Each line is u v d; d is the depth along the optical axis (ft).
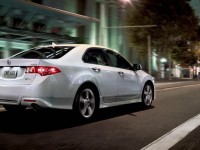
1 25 73.00
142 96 27.22
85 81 19.94
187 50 178.29
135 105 29.43
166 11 130.41
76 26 102.83
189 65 192.03
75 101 19.48
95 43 122.83
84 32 114.21
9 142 14.78
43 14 81.76
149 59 129.90
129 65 25.88
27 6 74.49
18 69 18.60
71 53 20.35
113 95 22.81
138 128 18.49
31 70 18.04
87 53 21.57
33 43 83.76
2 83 18.75
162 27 131.54
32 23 83.92
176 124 19.90
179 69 238.48
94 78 20.77
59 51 20.58
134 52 162.61
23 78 18.19
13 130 17.49
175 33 136.15
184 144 14.79
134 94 25.66
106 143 14.82
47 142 14.85
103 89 21.67
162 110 26.43
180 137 16.21
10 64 18.86
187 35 139.95
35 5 75.46
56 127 18.52
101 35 85.51
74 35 107.24
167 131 17.72
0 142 14.78
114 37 144.97
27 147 13.92
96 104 21.43
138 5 132.36
